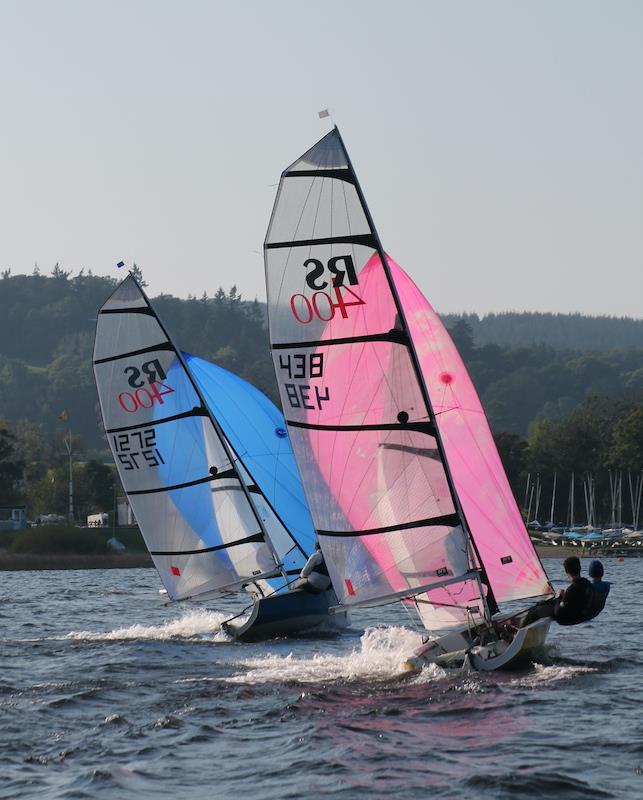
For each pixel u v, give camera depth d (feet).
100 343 310.45
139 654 271.69
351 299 225.97
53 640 312.09
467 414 231.50
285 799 146.10
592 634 307.17
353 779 154.10
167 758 167.02
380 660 245.04
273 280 229.66
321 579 301.02
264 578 304.09
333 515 231.50
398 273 236.43
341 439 228.84
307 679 224.53
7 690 221.87
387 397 225.76
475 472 230.27
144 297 307.99
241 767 161.68
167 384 308.60
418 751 167.73
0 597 536.01
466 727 181.57
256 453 331.77
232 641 298.35
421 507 226.17
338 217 225.76
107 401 312.09
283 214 227.61
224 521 307.58
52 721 192.44
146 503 314.14
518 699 200.64
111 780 155.33
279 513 330.75
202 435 307.37
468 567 225.56
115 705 205.36
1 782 155.53
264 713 194.59
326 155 225.76
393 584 228.84
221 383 335.26
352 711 194.18
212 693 214.28
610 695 203.82
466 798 144.87
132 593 570.05
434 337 233.76
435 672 226.58
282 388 231.50
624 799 143.02
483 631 229.25
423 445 224.94
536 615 231.50
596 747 167.73
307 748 170.40
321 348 228.02
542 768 156.76
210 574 311.27
